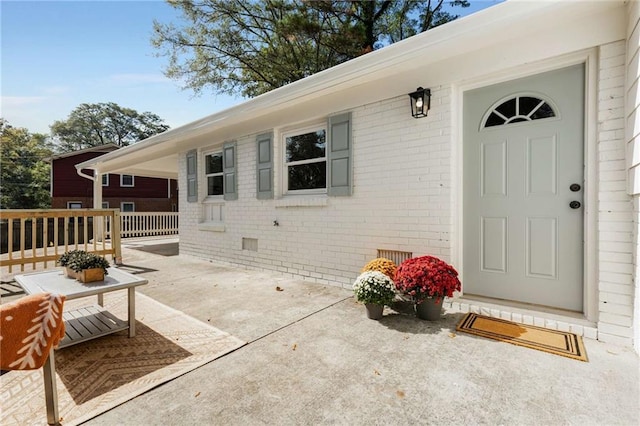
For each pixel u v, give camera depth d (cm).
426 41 303
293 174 529
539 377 204
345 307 354
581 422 162
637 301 231
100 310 311
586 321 271
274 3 1050
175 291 429
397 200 385
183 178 759
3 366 141
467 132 343
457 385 196
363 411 173
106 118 3378
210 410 176
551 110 296
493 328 281
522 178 312
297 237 504
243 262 601
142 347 254
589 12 252
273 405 180
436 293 296
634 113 223
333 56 1012
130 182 2061
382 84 393
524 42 291
